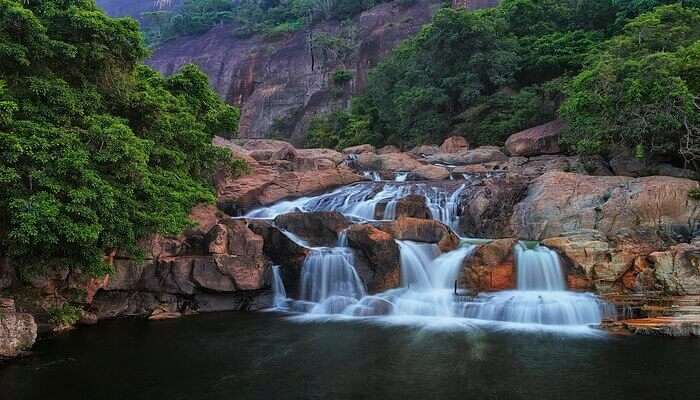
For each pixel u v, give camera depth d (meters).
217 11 93.88
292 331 15.20
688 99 20.27
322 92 64.94
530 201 21.91
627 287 16.91
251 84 74.69
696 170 21.62
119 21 15.24
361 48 64.81
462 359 12.49
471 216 23.17
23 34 12.98
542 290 17.31
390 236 18.45
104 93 15.62
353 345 13.72
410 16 65.31
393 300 17.34
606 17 37.84
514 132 34.56
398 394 10.41
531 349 13.20
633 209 19.14
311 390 10.66
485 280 17.67
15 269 14.03
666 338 14.08
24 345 13.18
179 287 17.61
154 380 11.23
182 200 16.25
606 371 11.62
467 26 36.44
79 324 15.90
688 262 16.14
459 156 32.38
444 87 38.09
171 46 88.94
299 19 79.38
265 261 18.58
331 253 18.56
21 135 11.88
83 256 13.34
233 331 15.27
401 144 41.09
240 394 10.45
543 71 37.19
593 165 25.02
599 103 22.34
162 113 17.48
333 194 26.66
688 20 27.08
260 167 28.42
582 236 18.31
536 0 40.72
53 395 10.33
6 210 11.90
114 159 13.00
